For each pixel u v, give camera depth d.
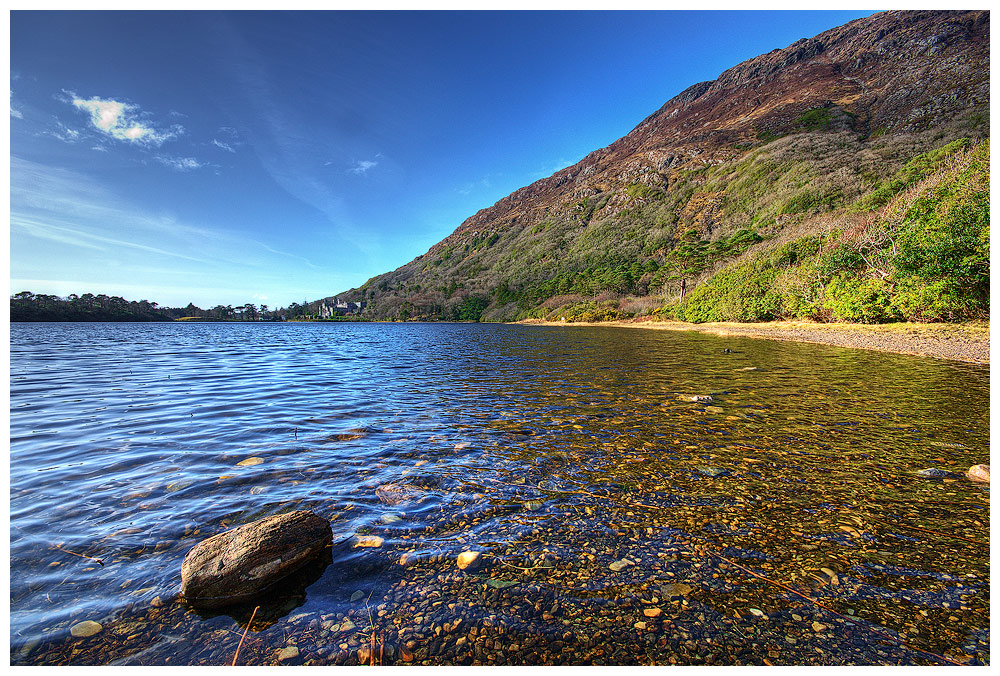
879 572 2.65
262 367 13.38
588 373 11.57
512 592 2.50
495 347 22.19
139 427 6.09
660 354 16.55
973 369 10.57
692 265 65.19
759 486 3.94
